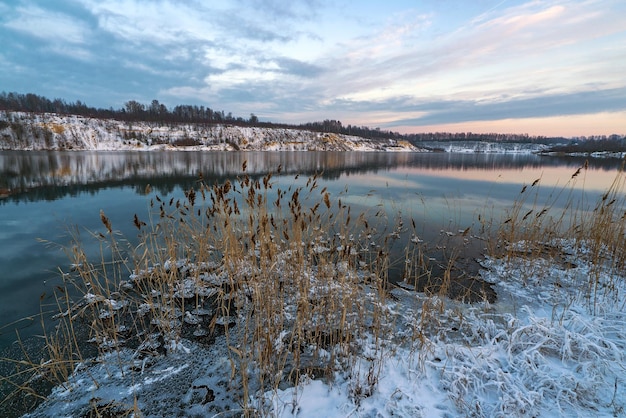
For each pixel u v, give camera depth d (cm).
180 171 2230
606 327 350
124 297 468
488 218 959
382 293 418
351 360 327
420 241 732
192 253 604
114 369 325
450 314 417
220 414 267
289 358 339
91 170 2227
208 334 387
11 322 409
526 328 335
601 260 533
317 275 470
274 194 1238
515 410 252
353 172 2423
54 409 275
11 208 1075
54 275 550
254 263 442
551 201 1253
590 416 246
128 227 838
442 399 277
